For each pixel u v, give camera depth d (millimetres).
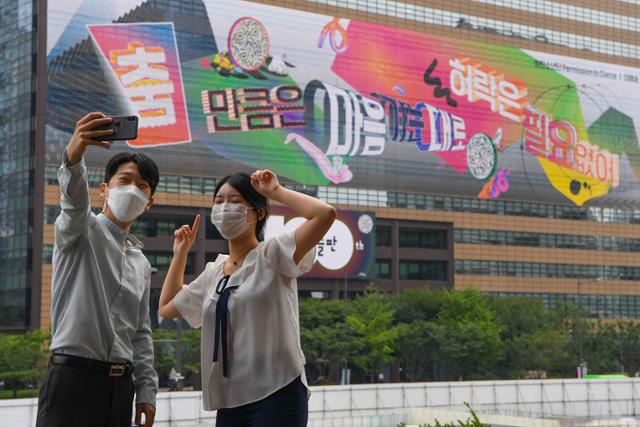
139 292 8641
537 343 141625
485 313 139750
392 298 146125
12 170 150250
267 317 7777
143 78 155625
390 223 178000
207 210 158750
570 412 66375
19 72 151500
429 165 183000
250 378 7711
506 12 196500
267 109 166750
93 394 8148
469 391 63812
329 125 172750
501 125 192125
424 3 186625
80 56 150250
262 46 167375
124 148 151250
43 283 141875
